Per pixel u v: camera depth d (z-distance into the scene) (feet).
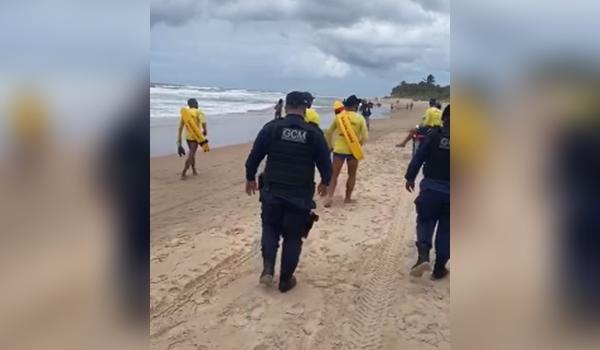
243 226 23.07
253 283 16.40
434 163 15.96
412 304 14.90
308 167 15.52
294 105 15.87
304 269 17.88
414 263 18.49
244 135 73.61
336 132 27.43
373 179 36.11
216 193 30.66
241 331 13.29
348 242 21.01
